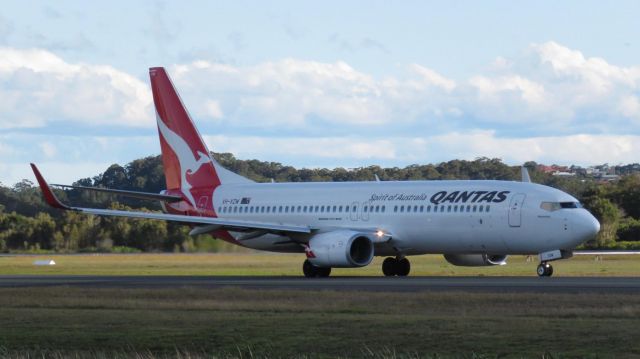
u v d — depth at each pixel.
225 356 57.56
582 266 163.62
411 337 61.41
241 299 88.75
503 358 54.47
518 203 122.50
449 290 94.06
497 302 80.44
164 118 155.38
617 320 67.81
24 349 60.81
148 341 62.44
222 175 151.50
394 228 131.12
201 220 134.25
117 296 93.88
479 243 125.69
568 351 55.78
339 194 137.88
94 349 60.50
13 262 199.25
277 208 143.25
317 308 79.00
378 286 102.69
